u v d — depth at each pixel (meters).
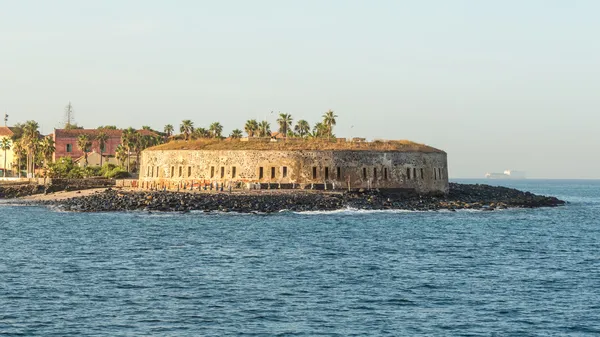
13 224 183.88
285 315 84.25
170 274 108.88
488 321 82.94
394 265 120.00
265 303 89.88
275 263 120.31
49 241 148.25
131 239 151.75
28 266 114.94
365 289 99.00
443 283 104.00
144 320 81.31
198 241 148.38
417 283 103.75
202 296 93.38
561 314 86.19
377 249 139.50
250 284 101.44
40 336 74.88
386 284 102.69
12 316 81.94
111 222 188.50
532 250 142.88
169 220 193.12
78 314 83.38
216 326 79.44
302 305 89.06
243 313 84.88
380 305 89.69
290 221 191.00
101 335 75.56
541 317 84.81
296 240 151.00
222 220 192.75
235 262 121.00
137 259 123.62
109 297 92.12
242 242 147.00
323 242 148.25
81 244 143.38
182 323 80.38
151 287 98.69
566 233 178.00
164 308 86.75
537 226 195.25
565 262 126.69
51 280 102.81
